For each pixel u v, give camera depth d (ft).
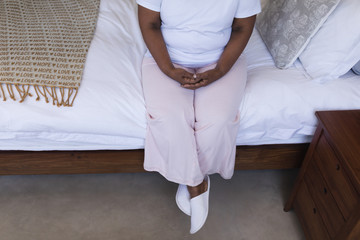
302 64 5.13
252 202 5.49
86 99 4.35
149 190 5.58
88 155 4.93
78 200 5.38
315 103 4.64
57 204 5.31
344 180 3.74
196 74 4.45
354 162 3.61
